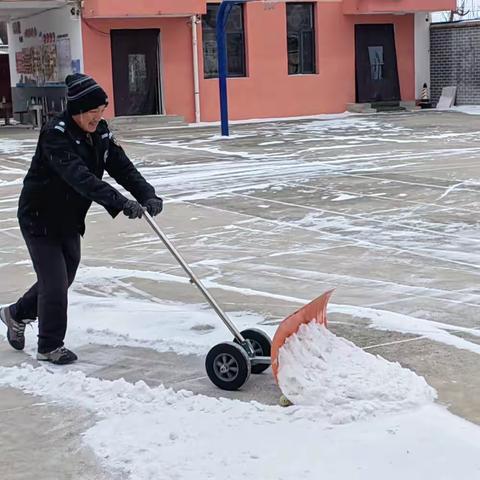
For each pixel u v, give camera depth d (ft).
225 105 65.00
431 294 19.27
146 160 49.75
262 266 22.63
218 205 32.99
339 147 53.21
